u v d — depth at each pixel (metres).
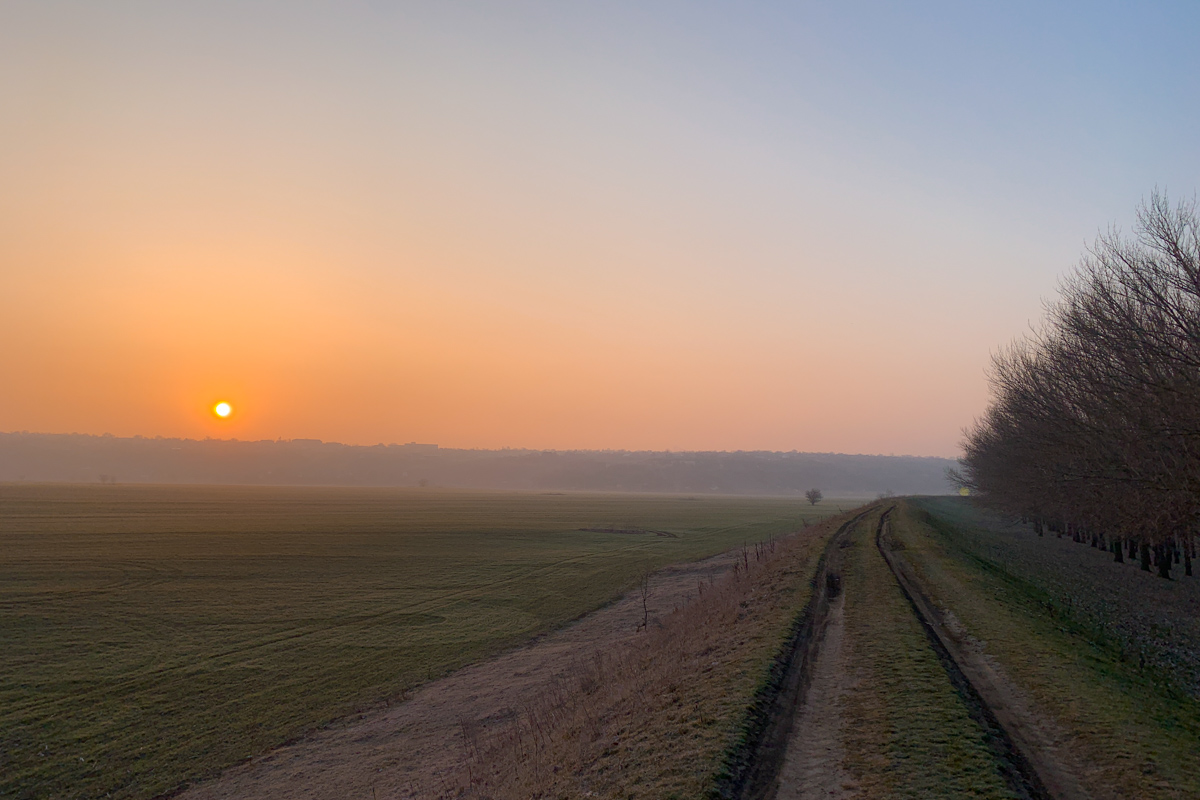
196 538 99.44
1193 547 51.56
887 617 24.91
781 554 53.47
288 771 25.28
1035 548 72.00
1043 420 46.78
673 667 22.17
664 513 182.75
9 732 29.12
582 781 13.88
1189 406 30.14
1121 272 34.69
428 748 25.75
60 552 80.00
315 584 64.75
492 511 186.12
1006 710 15.30
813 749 13.55
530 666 37.22
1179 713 15.97
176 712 31.70
